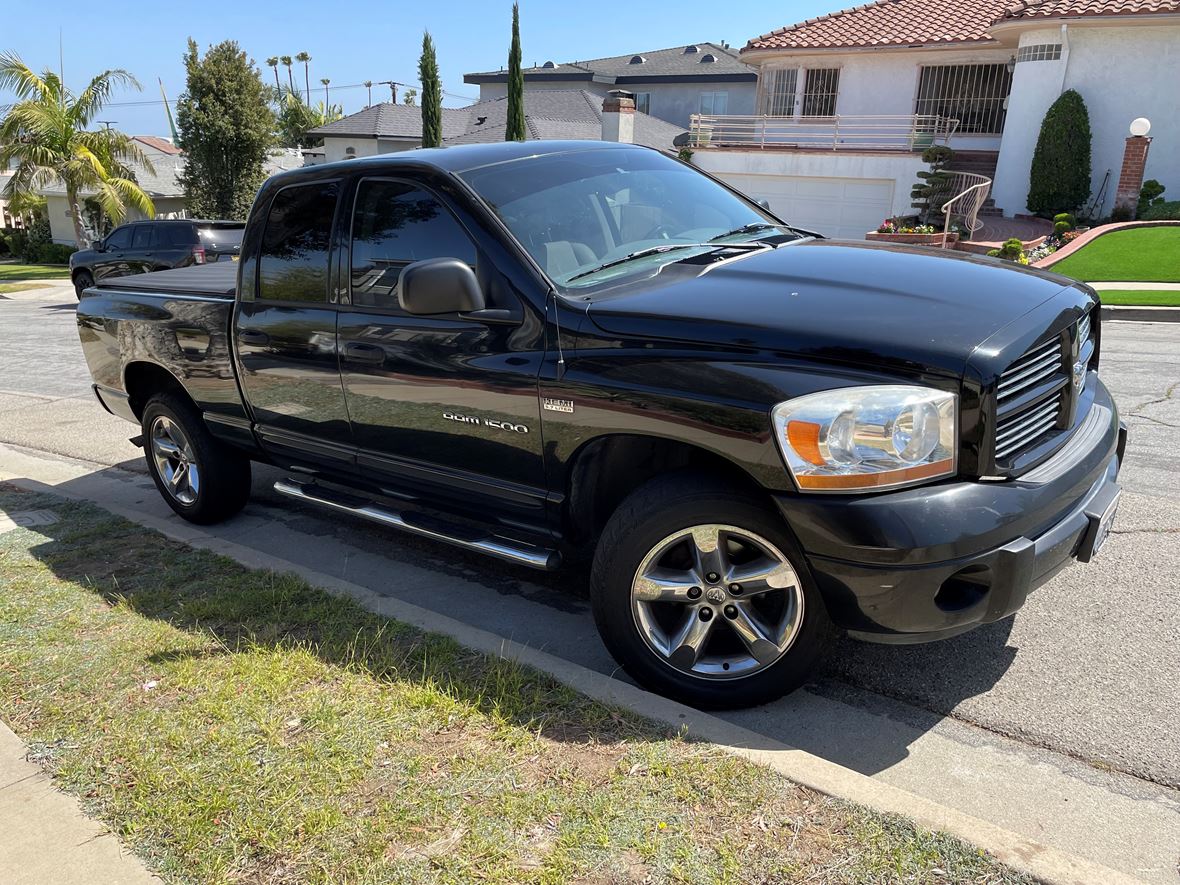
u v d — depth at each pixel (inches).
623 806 99.0
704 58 1593.3
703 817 96.8
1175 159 719.1
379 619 144.9
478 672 127.3
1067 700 124.1
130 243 746.8
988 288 123.7
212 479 200.4
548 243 139.9
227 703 122.0
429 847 94.4
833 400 106.7
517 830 96.2
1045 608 148.5
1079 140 722.2
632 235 152.2
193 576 168.1
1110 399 145.6
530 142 169.9
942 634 110.3
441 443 146.6
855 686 130.1
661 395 117.3
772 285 126.2
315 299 162.4
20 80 1133.1
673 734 111.4
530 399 131.0
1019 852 88.2
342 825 98.0
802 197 866.1
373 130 1610.5
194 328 186.7
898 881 86.4
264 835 96.9
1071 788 107.2
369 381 153.5
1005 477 110.2
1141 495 194.4
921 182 807.7
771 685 119.9
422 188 148.2
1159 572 159.0
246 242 175.6
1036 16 733.3
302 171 166.6
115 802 103.8
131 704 124.1
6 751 114.9
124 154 1219.9
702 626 121.0
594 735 111.9
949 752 114.7
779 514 112.7
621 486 136.8
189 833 97.8
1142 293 468.1
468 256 140.3
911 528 103.8
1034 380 115.8
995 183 799.7
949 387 105.7
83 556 181.8
